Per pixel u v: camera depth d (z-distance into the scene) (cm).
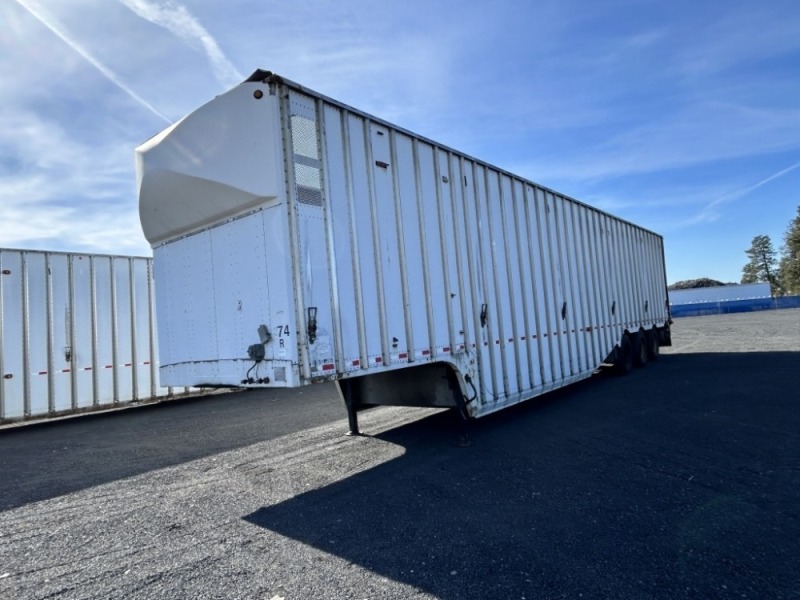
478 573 312
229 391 1381
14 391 966
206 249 539
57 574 331
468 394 646
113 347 1121
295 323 458
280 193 463
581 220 1062
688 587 287
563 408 835
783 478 459
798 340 1761
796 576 296
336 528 393
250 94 478
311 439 706
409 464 557
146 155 556
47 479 570
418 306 596
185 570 330
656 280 1548
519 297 796
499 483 480
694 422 679
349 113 544
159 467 600
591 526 375
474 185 728
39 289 1012
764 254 9662
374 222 554
